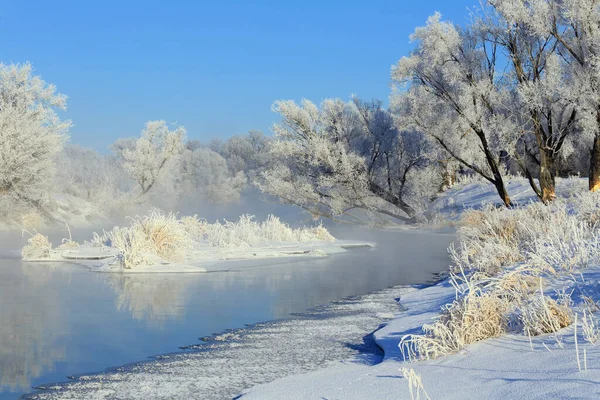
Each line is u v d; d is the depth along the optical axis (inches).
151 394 196.7
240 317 338.0
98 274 515.2
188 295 411.8
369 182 1427.2
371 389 175.6
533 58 1037.2
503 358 190.1
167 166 1793.8
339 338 282.4
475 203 1332.4
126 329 303.3
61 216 1349.7
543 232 422.6
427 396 156.9
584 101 941.8
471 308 226.7
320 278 508.4
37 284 452.4
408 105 1173.7
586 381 148.4
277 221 877.8
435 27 1072.2
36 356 249.8
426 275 535.5
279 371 224.2
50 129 1232.2
